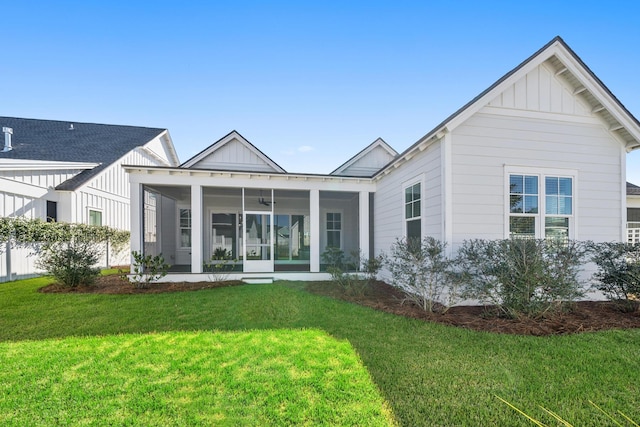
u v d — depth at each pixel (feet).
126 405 8.28
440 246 18.71
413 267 19.54
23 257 30.07
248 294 22.75
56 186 35.99
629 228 36.94
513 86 20.80
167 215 44.34
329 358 11.25
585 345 12.55
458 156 19.92
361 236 32.50
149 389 9.08
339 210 47.52
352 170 44.52
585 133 21.68
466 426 7.39
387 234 29.96
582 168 21.54
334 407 8.14
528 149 20.86
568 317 16.53
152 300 20.74
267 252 33.96
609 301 20.15
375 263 25.64
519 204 20.63
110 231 42.88
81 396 8.69
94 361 10.98
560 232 21.07
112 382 9.49
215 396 8.71
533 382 9.55
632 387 9.30
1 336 13.64
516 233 20.48
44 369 10.34
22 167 30.89
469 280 17.08
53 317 16.62
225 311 18.03
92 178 40.14
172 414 7.89
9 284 27.09
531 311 15.93
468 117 19.43
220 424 7.47
